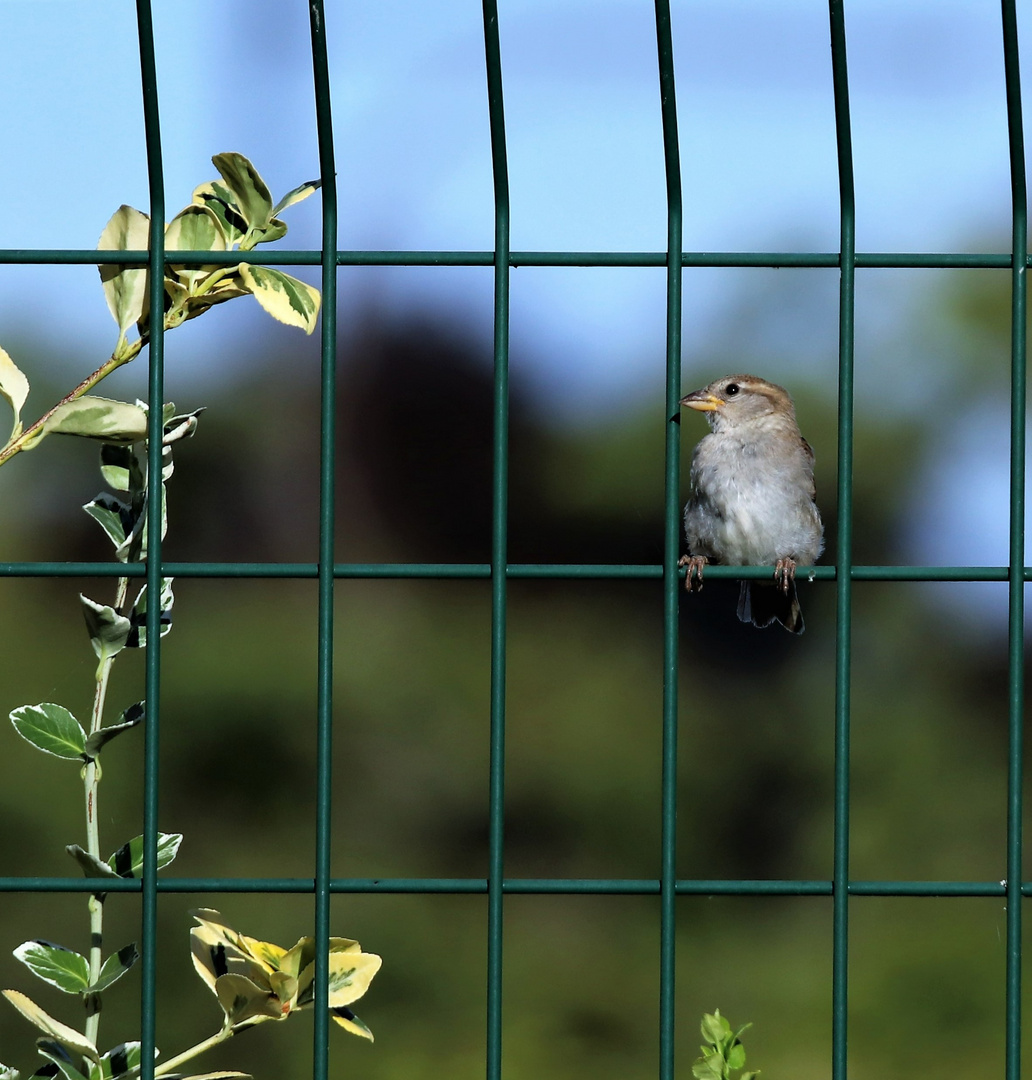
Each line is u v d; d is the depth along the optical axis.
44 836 15.29
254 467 17.56
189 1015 14.75
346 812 16.61
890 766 17.25
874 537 17.98
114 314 4.84
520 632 17.88
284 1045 14.79
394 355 18.38
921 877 16.81
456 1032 15.61
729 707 17.56
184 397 17.38
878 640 17.53
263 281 4.77
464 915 16.42
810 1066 15.12
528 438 18.53
